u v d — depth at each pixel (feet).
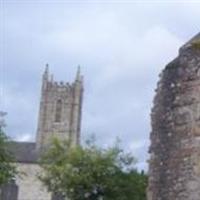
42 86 412.57
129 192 207.00
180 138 41.78
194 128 40.91
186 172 40.75
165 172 42.32
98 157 210.38
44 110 407.03
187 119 41.57
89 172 209.56
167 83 43.80
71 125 407.03
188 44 42.98
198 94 41.29
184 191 40.57
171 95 43.27
